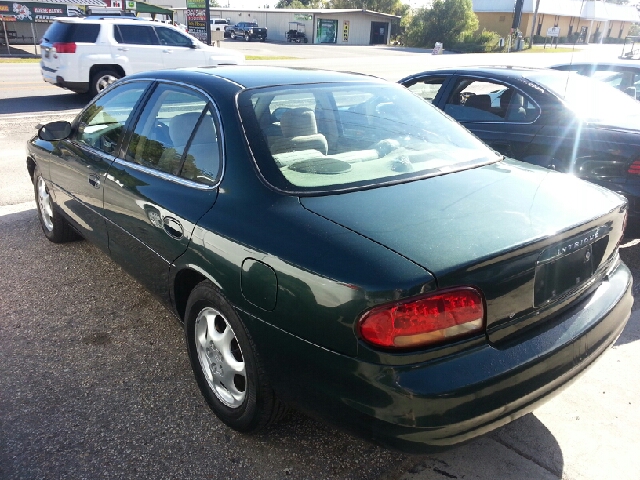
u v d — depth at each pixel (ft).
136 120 11.18
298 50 133.28
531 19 188.24
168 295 9.87
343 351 6.61
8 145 27.86
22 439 8.59
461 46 166.91
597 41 204.13
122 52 42.68
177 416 9.24
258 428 8.41
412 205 7.78
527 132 16.66
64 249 15.79
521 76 17.61
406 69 78.43
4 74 58.13
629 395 10.10
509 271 6.86
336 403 6.81
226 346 8.63
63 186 13.70
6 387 9.82
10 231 17.08
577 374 7.64
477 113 18.19
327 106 10.11
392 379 6.31
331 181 8.41
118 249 11.41
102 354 10.91
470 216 7.54
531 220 7.58
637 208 14.48
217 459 8.34
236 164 8.54
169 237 9.25
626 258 16.63
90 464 8.14
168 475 8.00
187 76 10.50
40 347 11.07
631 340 11.94
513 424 9.29
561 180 9.44
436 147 10.15
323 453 8.52
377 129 10.25
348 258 6.69
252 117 9.00
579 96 16.80
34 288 13.48
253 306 7.57
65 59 40.93
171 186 9.55
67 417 9.12
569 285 7.89
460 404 6.35
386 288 6.28
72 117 35.60
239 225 7.90
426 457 8.50
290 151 8.90
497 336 6.95
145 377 10.23
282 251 7.18
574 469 8.31
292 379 7.28
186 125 9.77
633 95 26.11
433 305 6.34
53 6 90.22
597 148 15.08
